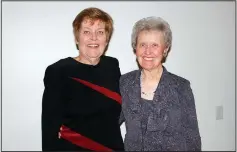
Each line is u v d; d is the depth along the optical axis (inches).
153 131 54.8
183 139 55.2
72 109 53.9
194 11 75.0
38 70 66.6
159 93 55.7
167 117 54.8
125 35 70.5
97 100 55.2
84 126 54.6
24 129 67.7
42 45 66.1
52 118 52.7
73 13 66.8
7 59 64.9
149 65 54.7
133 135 56.3
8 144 67.1
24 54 65.5
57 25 66.4
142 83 58.5
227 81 80.7
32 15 65.0
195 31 75.8
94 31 54.5
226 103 81.5
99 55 56.2
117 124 59.3
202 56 77.4
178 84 56.1
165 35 54.4
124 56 71.1
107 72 58.6
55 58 66.9
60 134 54.3
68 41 67.1
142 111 55.7
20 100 66.6
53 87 52.9
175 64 75.3
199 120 79.6
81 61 56.7
